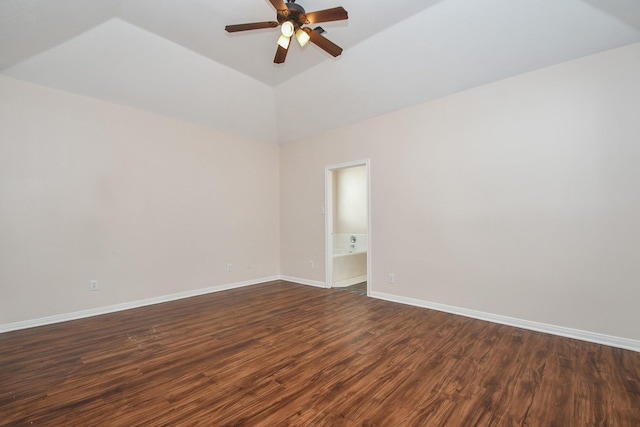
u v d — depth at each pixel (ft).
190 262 14.26
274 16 9.20
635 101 8.18
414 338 9.02
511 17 8.61
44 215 10.46
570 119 9.09
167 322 10.57
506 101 10.23
